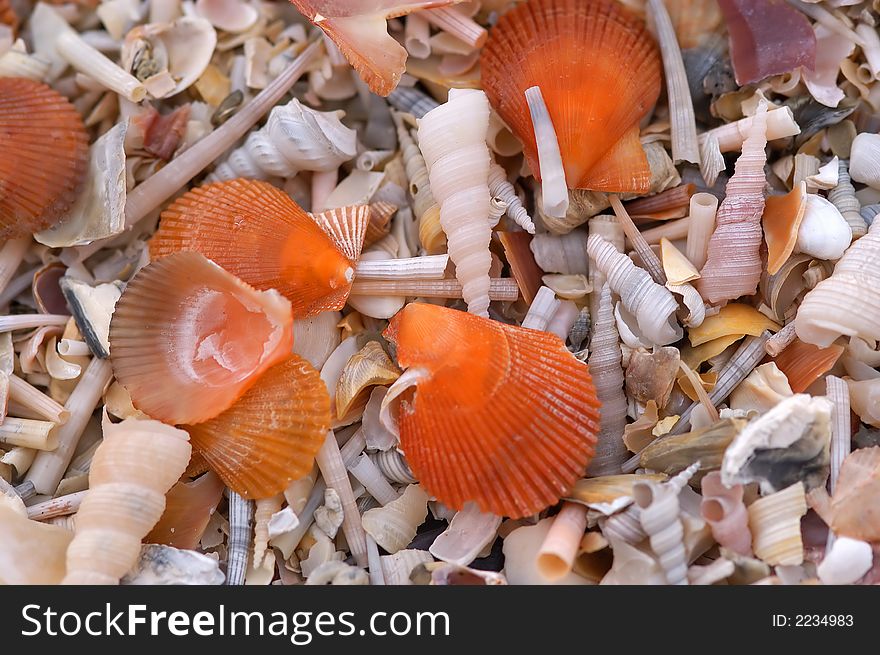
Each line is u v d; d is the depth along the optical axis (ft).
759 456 0.57
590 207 0.63
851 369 0.61
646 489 0.57
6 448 0.62
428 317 0.60
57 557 0.58
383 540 0.60
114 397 0.62
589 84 0.62
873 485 0.57
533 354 0.60
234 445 0.60
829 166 0.63
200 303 0.61
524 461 0.59
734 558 0.57
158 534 0.60
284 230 0.62
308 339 0.62
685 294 0.61
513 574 0.59
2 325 0.63
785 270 0.61
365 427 0.62
